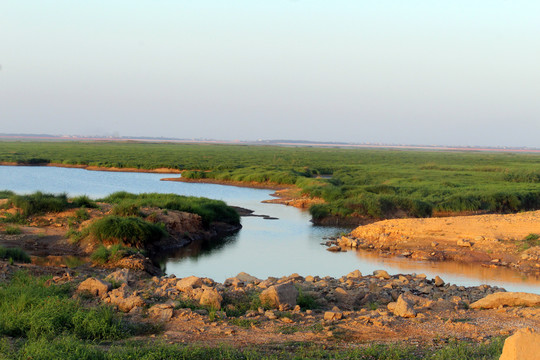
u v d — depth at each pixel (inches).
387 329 412.5
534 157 5472.4
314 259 859.4
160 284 556.7
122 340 387.5
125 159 3398.1
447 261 852.6
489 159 4579.2
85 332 396.5
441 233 965.2
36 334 378.9
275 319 442.0
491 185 1942.7
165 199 1144.2
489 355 340.5
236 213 1183.6
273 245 975.6
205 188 2049.7
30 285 506.9
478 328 416.8
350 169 2866.6
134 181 2256.4
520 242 890.7
